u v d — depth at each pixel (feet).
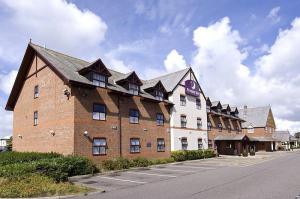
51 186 45.44
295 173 66.49
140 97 99.45
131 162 83.56
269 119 245.04
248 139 155.43
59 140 78.02
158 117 107.76
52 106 82.33
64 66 84.12
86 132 76.89
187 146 121.70
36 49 88.74
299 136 417.69
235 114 181.37
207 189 46.34
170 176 64.69
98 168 74.43
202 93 138.72
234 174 66.69
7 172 50.62
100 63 85.05
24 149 93.50
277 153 185.88
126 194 43.60
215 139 150.10
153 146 102.63
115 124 87.45
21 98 98.89
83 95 78.48
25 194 40.78
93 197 41.63
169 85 121.08
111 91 86.53
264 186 48.34
